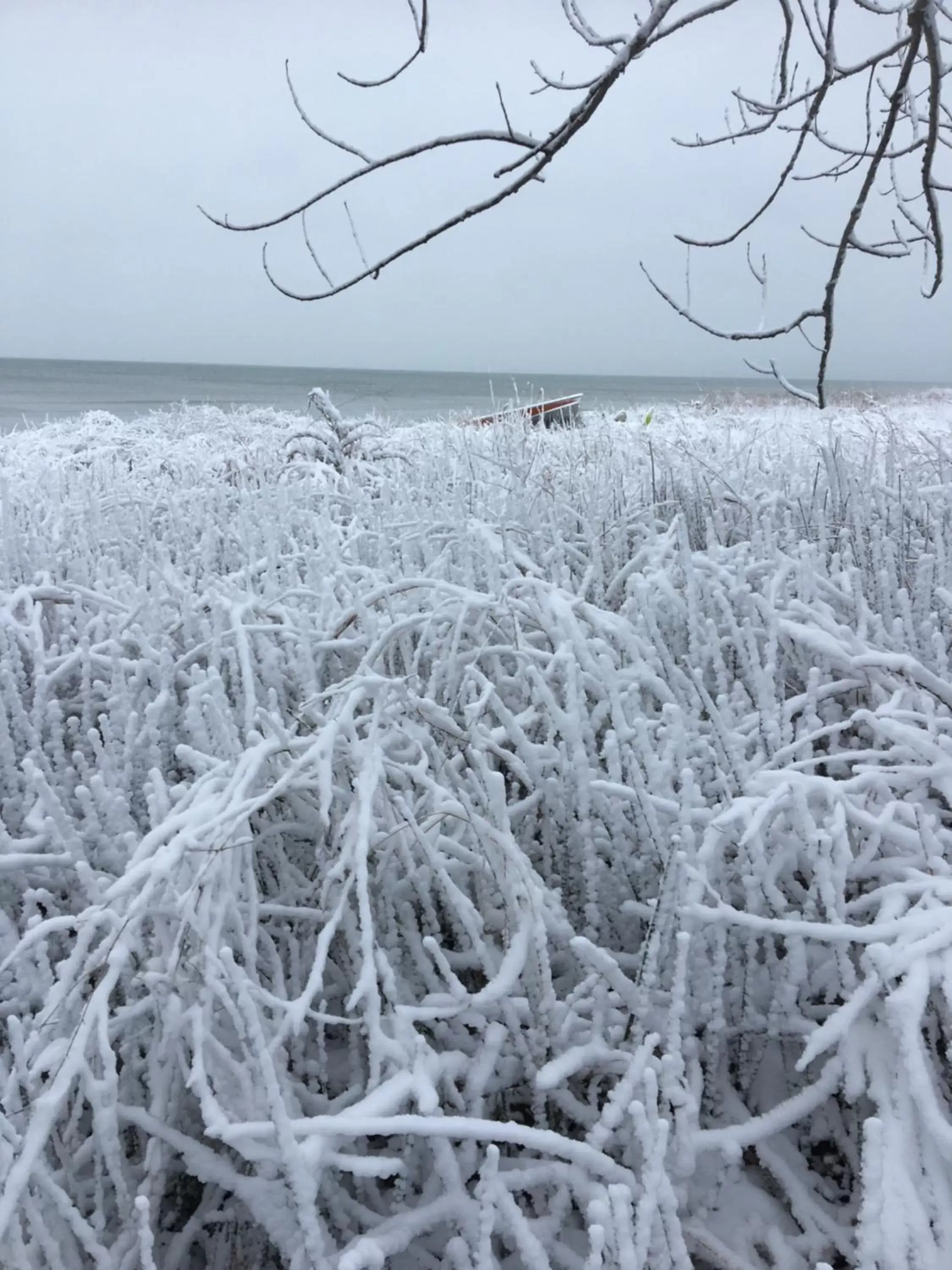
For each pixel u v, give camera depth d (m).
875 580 3.14
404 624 2.07
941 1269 1.26
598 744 2.42
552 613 2.25
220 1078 1.52
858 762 2.31
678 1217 1.54
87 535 3.96
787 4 1.33
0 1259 1.29
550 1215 1.51
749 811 1.75
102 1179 1.51
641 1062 1.54
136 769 2.39
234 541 3.89
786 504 3.99
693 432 6.87
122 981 1.74
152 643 2.78
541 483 4.23
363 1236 1.39
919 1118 1.42
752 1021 1.77
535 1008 1.67
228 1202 1.59
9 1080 1.42
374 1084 1.50
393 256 1.43
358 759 1.73
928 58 1.23
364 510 3.89
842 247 1.39
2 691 2.54
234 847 1.62
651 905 1.91
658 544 2.94
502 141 1.36
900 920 1.59
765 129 1.49
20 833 2.26
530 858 2.15
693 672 2.15
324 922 1.89
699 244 1.50
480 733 2.12
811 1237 1.56
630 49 1.18
